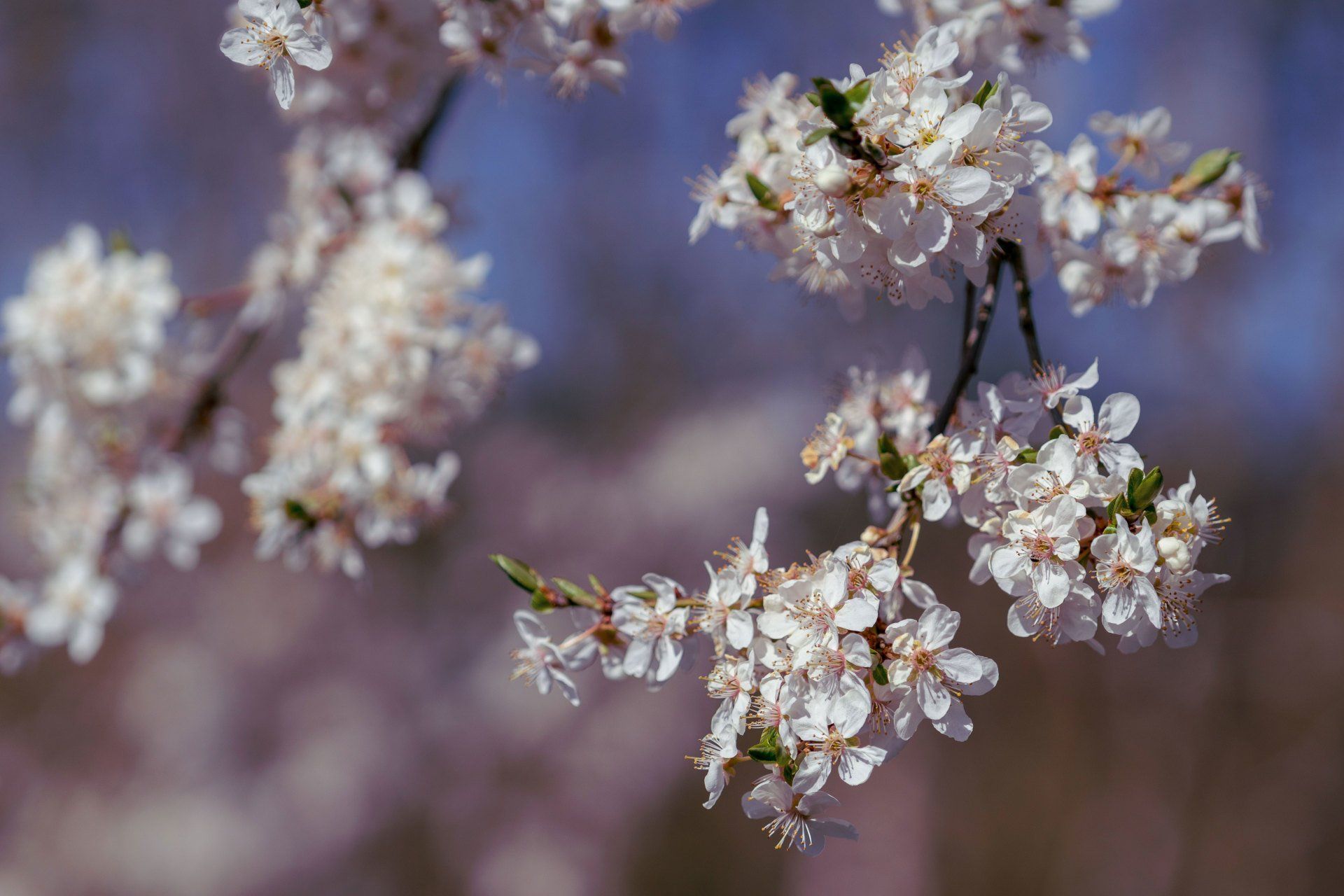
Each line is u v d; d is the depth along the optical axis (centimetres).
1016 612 165
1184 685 807
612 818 839
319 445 312
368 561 905
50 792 797
